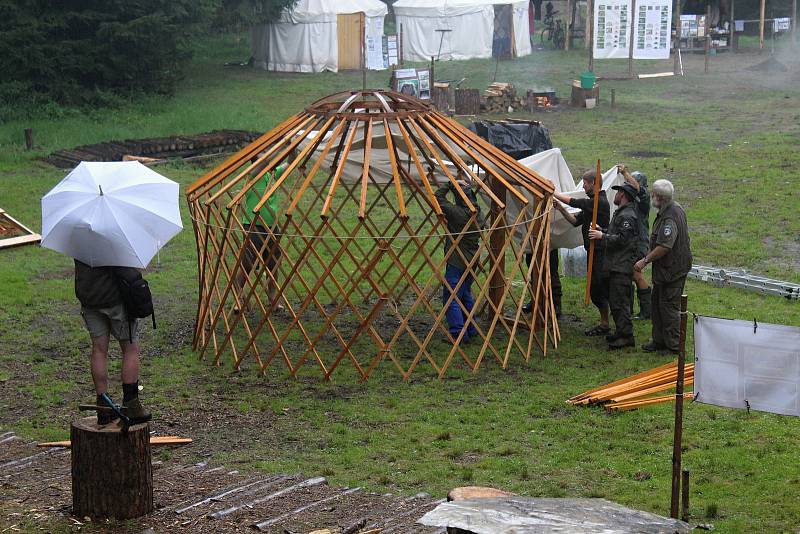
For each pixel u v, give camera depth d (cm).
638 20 3419
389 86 3006
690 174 1956
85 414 904
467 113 2770
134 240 649
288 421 891
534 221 1062
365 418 894
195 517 630
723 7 4216
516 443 830
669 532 455
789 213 1625
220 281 1311
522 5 3931
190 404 933
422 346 1002
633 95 3048
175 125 2548
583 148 2253
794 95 2958
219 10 3525
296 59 3675
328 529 597
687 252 1027
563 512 470
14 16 2872
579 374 1004
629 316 1069
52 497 668
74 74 2959
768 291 1239
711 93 3050
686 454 792
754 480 736
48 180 1972
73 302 1268
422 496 691
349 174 1319
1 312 1218
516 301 1186
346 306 1247
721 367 623
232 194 1214
